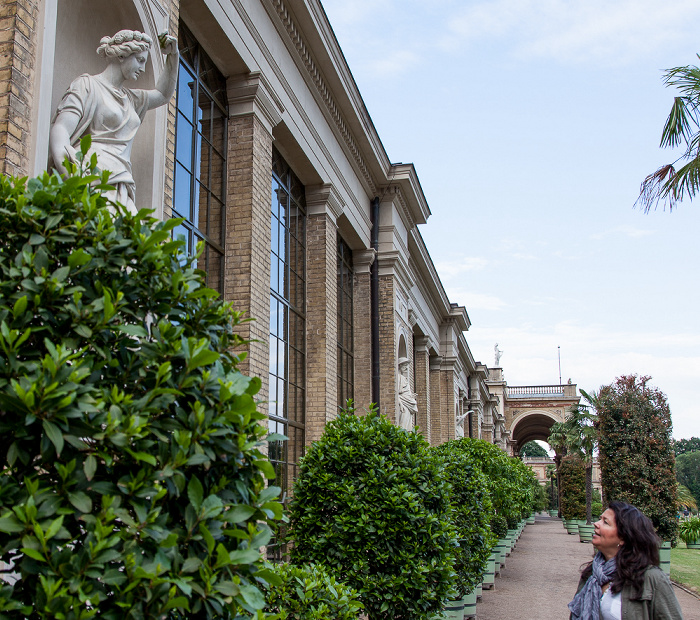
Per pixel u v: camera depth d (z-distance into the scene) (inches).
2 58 218.1
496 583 730.2
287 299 549.6
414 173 799.1
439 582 335.0
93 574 99.3
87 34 280.5
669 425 756.0
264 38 472.1
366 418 370.3
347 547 316.8
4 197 127.0
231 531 117.7
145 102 277.6
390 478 333.1
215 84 434.0
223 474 127.0
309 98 570.6
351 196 700.0
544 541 1368.1
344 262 735.7
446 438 1269.7
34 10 229.3
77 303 115.3
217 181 428.8
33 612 100.7
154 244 131.0
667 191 434.3
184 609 112.4
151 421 116.0
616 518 171.0
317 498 333.4
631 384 776.3
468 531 482.0
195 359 121.1
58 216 124.4
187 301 136.5
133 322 128.5
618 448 754.8
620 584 164.9
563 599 623.5
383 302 788.6
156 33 300.0
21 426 102.6
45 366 102.9
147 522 106.7
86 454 109.9
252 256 424.5
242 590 114.3
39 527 96.0
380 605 311.6
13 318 111.9
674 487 737.6
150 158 296.0
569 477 1895.9
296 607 236.8
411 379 925.8
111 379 118.7
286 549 459.2
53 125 240.7
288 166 567.2
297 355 567.8
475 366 1726.1
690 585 671.8
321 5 517.3
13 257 122.3
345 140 668.7
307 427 574.6
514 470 1084.5
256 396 419.5
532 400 2901.1
